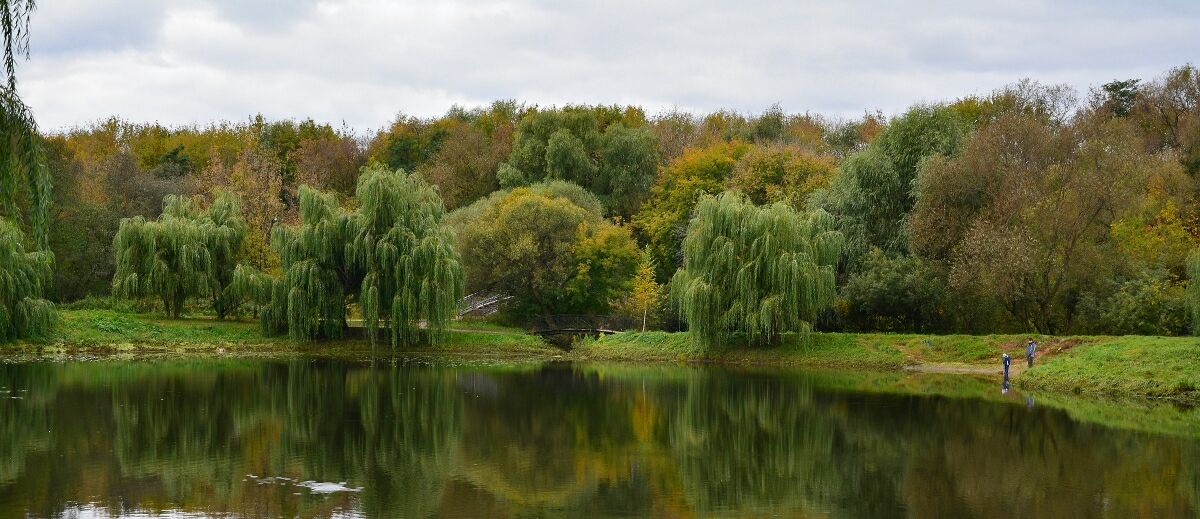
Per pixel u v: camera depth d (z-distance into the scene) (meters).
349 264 59.25
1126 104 81.56
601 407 37.66
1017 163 54.69
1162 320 49.41
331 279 60.44
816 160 79.75
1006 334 53.72
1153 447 28.72
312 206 60.41
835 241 55.69
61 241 72.00
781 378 48.56
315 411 35.53
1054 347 49.00
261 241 71.88
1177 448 28.50
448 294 59.19
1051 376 43.75
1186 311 48.75
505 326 72.75
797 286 53.28
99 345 57.03
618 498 22.67
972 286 51.97
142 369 48.97
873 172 59.25
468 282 73.00
